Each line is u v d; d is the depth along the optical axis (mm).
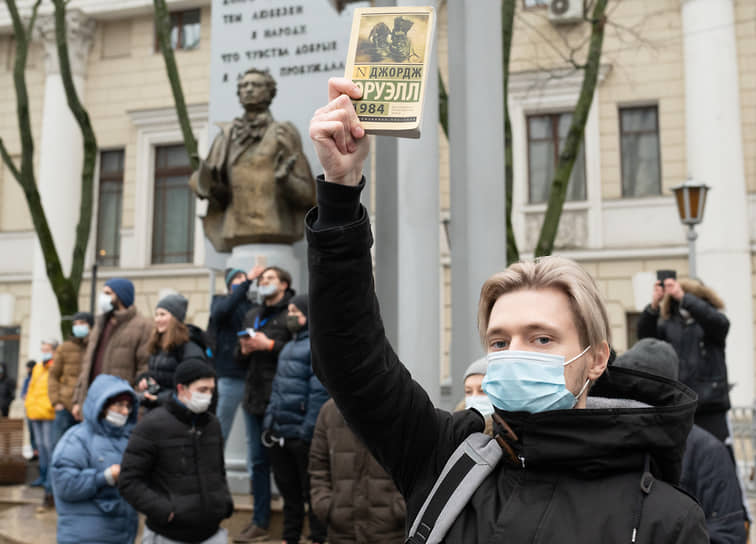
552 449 1358
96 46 18734
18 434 9750
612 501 1323
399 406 1551
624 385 1549
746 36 14633
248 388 5512
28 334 18328
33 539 6090
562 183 7547
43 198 18266
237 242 7234
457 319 4004
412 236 4098
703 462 2889
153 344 5379
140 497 3707
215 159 7367
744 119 14555
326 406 4039
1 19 18734
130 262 18062
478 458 1468
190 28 18078
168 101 18062
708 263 14328
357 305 1477
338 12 7668
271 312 5609
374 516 3727
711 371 4984
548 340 1449
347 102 1420
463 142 4055
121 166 18531
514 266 1530
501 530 1348
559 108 15602
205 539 3844
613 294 14961
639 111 15312
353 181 1468
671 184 14867
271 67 7797
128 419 4207
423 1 4102
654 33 15078
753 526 6770
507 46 7340
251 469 5520
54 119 18375
